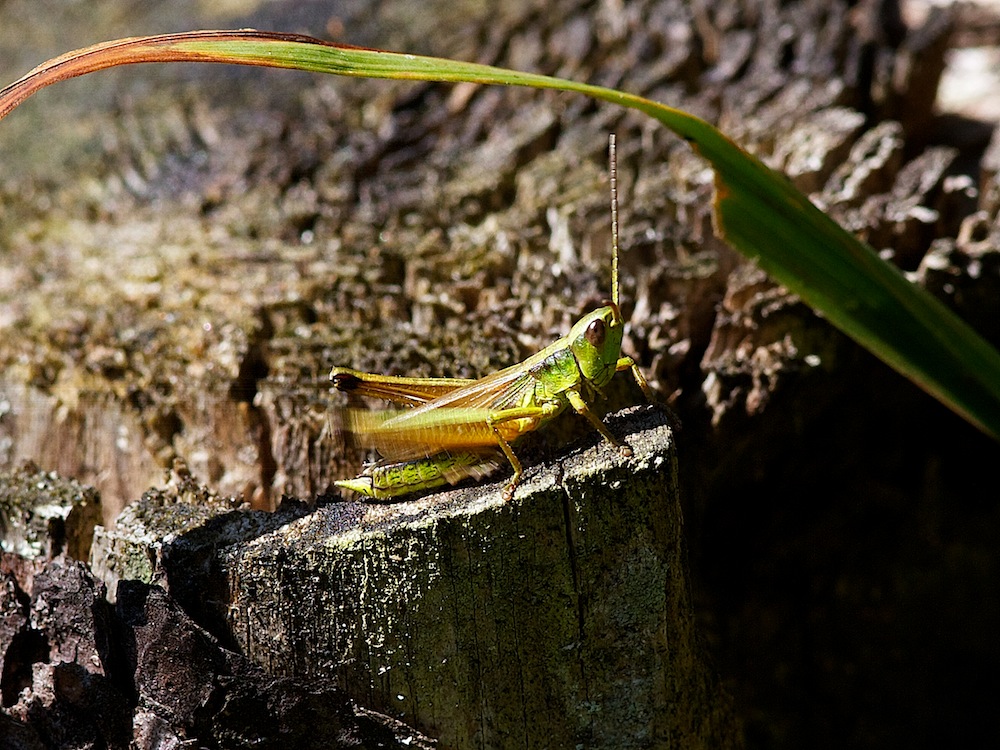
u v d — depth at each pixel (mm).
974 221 273
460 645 235
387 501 236
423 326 261
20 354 263
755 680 275
